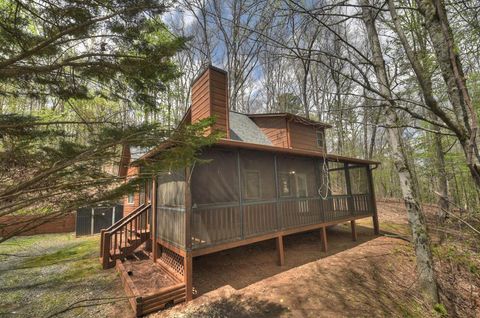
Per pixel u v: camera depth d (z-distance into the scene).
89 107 6.29
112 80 2.72
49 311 4.13
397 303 4.50
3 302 4.49
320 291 4.73
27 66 2.22
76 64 2.35
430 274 4.78
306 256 6.86
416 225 5.09
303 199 7.23
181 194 5.03
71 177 2.21
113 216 11.82
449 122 1.63
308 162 8.64
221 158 5.96
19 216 2.23
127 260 6.49
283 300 4.39
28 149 2.27
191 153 2.66
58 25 2.31
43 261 6.96
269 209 6.31
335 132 17.20
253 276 5.48
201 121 2.67
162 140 2.50
